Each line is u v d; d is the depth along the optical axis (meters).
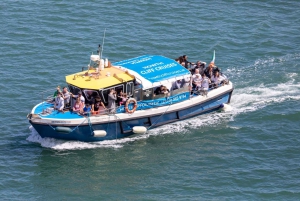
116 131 75.44
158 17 107.69
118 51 97.50
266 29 105.62
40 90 86.81
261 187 68.50
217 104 82.00
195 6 112.25
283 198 66.75
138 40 100.62
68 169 71.25
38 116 73.00
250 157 73.56
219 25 106.31
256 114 81.75
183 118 79.44
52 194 67.38
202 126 79.12
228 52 98.50
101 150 74.31
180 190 68.12
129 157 73.38
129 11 109.12
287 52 98.56
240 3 114.62
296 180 69.56
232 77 90.81
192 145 75.75
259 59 96.38
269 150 74.81
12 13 107.06
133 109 75.44
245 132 78.19
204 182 69.38
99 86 73.75
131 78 75.25
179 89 78.44
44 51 96.69
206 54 97.81
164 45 99.56
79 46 98.25
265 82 89.19
